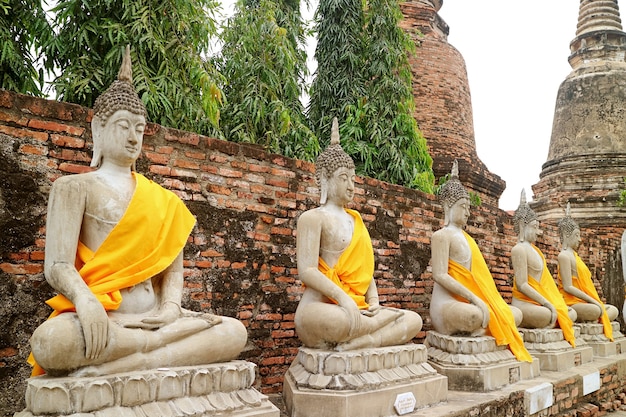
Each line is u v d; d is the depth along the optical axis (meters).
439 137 15.14
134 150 4.20
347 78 11.16
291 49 10.86
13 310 4.84
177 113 7.57
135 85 6.93
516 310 7.61
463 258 7.04
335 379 4.87
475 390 6.30
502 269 11.08
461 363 6.41
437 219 9.41
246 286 6.49
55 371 3.49
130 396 3.54
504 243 11.21
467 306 6.66
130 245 3.99
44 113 5.08
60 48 6.90
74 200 3.88
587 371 8.05
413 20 16.08
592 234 15.06
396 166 10.41
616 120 17.16
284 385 5.52
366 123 10.86
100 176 4.11
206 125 8.17
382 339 5.38
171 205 4.30
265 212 6.73
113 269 3.93
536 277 8.62
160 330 3.90
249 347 6.47
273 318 6.75
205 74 7.75
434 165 14.51
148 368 3.76
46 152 5.07
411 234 8.89
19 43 6.72
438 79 15.59
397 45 11.55
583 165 16.67
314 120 11.56
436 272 7.03
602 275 15.18
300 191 7.14
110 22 6.97
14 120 4.91
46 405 3.32
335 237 5.59
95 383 3.41
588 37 18.52
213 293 6.16
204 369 3.93
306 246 5.52
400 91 11.14
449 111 15.48
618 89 17.38
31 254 4.96
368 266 5.76
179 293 4.27
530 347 8.16
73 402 3.35
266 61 10.35
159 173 5.79
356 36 11.38
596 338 9.77
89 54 7.04
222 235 6.29
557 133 18.22
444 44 16.11
